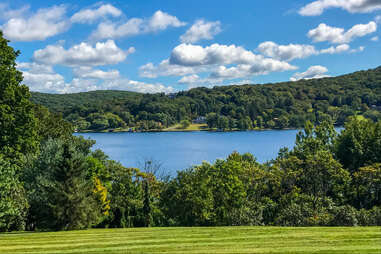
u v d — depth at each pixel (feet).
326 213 79.61
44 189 82.23
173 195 99.35
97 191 100.73
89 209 80.07
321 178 105.91
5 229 78.02
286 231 56.03
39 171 94.27
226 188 95.81
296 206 83.10
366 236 49.19
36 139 99.91
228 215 85.51
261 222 86.79
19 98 90.79
